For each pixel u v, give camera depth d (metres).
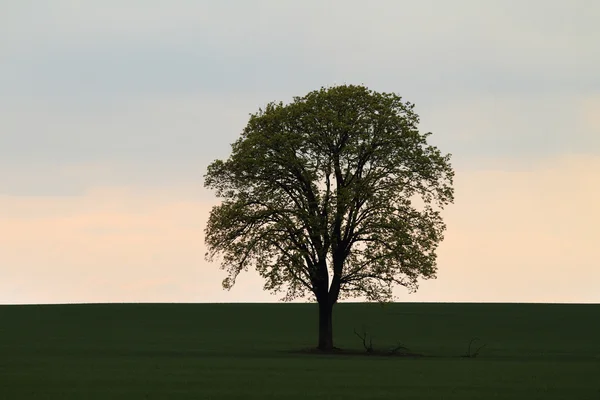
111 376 99.75
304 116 140.12
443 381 96.62
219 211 140.00
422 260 135.88
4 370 107.06
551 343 181.12
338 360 125.81
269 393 84.44
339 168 140.88
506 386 92.19
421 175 142.12
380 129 141.75
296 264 135.12
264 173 140.00
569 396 83.81
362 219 141.62
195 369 108.94
